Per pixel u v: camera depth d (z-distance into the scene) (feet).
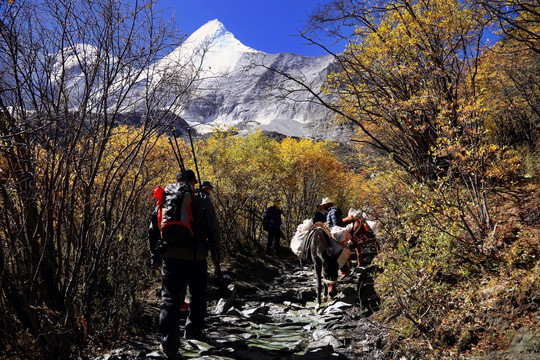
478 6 28.63
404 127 30.73
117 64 16.15
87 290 17.22
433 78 29.76
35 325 14.42
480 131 18.66
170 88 17.30
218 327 21.16
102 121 16.88
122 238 19.69
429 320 15.58
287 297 29.81
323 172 63.05
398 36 32.71
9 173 14.21
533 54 30.35
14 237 14.43
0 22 13.74
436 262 16.94
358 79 35.24
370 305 21.52
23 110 14.33
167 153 23.71
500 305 13.79
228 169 43.91
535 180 22.52
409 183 22.65
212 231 16.84
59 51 15.15
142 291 24.03
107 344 17.52
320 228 27.32
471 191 19.74
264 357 16.76
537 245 15.76
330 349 17.04
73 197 16.22
